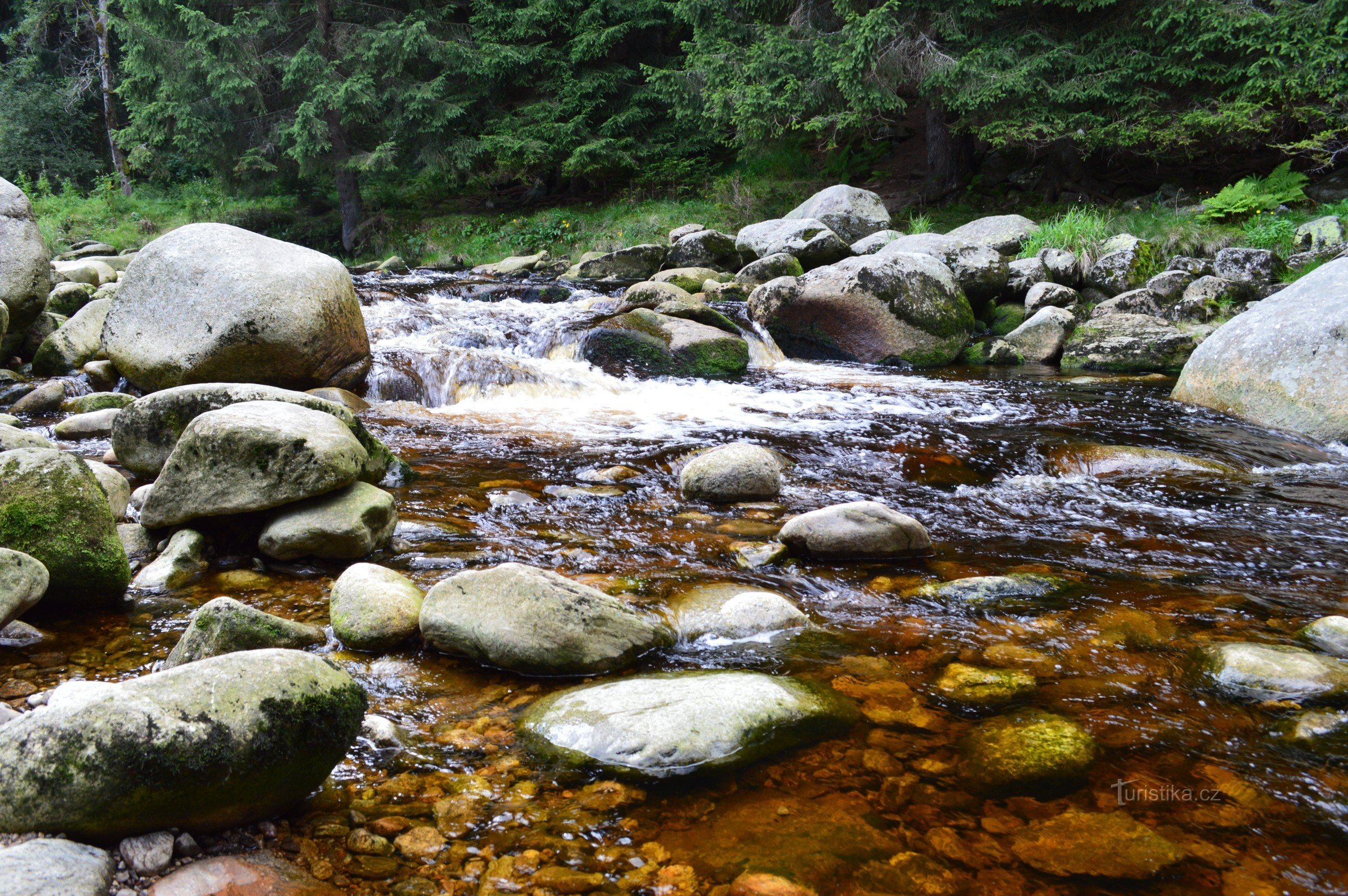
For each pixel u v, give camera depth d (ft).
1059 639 9.77
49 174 79.05
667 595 10.85
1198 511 15.03
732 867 5.91
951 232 42.91
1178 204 43.75
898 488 16.30
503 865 5.92
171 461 12.03
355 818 6.41
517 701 8.33
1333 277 21.97
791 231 42.37
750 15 51.98
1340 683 8.42
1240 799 6.79
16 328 24.82
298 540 11.60
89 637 9.45
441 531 13.25
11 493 9.89
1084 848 6.17
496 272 54.54
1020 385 26.76
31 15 79.92
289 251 22.71
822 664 9.15
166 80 58.18
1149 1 41.06
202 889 5.47
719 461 15.33
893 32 42.88
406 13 64.59
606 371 27.99
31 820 5.50
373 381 23.77
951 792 6.84
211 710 5.92
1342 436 19.53
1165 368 28.99
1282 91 38.93
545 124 61.67
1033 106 43.24
